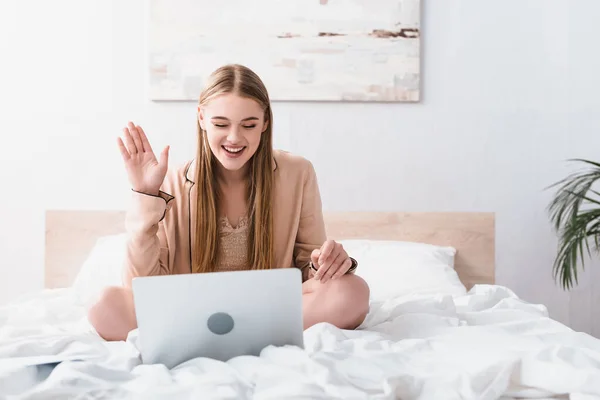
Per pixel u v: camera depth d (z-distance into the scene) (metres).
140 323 1.25
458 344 1.36
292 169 1.83
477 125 2.88
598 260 2.87
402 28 2.85
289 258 1.81
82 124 2.87
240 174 1.77
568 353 1.20
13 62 2.87
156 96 2.85
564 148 2.87
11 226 2.88
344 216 2.85
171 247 1.77
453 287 2.29
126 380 1.15
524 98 2.87
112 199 2.87
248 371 1.13
